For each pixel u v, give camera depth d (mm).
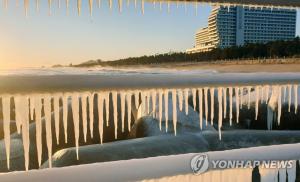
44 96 2412
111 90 2551
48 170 2637
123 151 6031
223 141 7027
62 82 2373
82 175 2668
